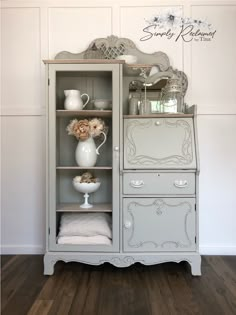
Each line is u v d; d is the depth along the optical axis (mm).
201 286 2016
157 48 2549
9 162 2596
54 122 2193
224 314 1686
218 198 2568
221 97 2543
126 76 2506
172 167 2148
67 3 2549
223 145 2559
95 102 2326
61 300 1833
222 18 2533
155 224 2172
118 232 2174
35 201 2596
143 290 1961
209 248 2568
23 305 1777
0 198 2596
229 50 2535
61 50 2561
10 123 2590
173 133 2199
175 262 2393
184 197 2162
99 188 2430
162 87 2496
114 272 2250
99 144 2395
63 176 2441
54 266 2344
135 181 2162
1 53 2572
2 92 2580
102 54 2521
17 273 2223
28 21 2562
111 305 1776
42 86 2570
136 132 2205
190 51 2541
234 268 2299
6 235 2602
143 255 2162
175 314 1685
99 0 2543
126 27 2545
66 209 2236
